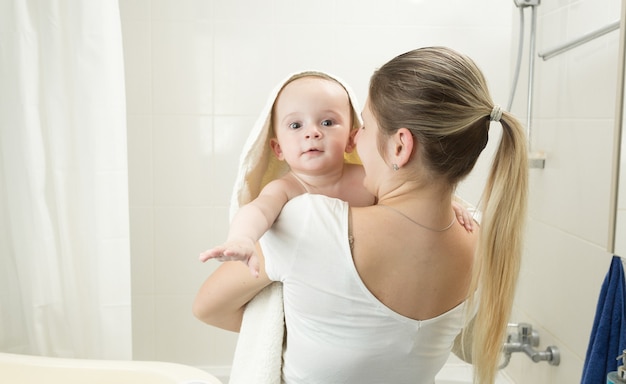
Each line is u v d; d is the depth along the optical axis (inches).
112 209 70.1
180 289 94.7
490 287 34.1
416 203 33.4
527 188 34.2
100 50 67.9
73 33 67.4
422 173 33.1
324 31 91.0
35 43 66.7
